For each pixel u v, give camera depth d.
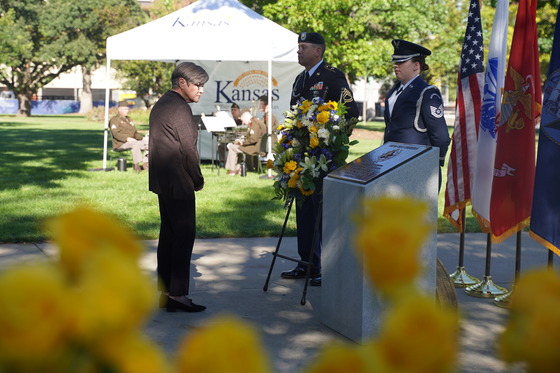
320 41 6.25
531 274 0.46
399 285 0.43
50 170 15.13
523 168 5.62
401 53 5.75
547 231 5.18
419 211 0.45
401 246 0.43
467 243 7.94
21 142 24.67
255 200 10.82
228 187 12.46
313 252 5.61
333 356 0.43
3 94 65.56
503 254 7.42
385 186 4.38
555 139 5.14
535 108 5.69
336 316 4.77
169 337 4.64
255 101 16.92
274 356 4.30
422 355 0.41
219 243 7.79
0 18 48.84
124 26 53.47
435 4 27.39
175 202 5.19
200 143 17.28
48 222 0.43
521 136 5.61
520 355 0.45
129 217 9.11
